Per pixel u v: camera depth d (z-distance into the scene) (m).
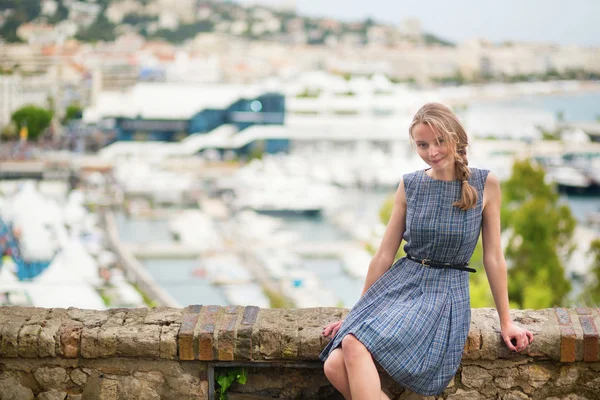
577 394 2.75
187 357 2.76
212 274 63.00
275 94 142.50
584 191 118.94
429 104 2.66
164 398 2.82
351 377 2.50
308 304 55.69
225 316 2.87
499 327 2.77
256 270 66.12
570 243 22.25
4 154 126.19
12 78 166.00
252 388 2.88
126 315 2.91
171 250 74.00
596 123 173.12
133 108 143.50
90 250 69.00
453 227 2.62
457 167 2.63
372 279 2.77
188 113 141.25
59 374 2.83
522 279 20.52
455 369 2.59
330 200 100.00
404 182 2.74
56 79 174.75
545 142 153.62
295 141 142.00
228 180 115.12
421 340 2.54
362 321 2.61
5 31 199.38
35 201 55.03
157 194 104.00
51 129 145.38
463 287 2.67
